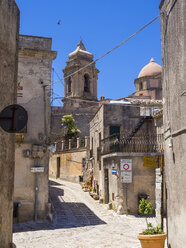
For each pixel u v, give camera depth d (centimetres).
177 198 709
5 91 687
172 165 758
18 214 1413
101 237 1103
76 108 4434
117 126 2173
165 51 827
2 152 659
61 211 1736
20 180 1444
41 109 1520
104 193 2038
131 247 923
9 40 722
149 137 1956
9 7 727
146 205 849
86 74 5222
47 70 1557
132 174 1698
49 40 1581
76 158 3244
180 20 682
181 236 673
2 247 638
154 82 4159
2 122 611
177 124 711
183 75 668
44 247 948
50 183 3117
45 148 1482
